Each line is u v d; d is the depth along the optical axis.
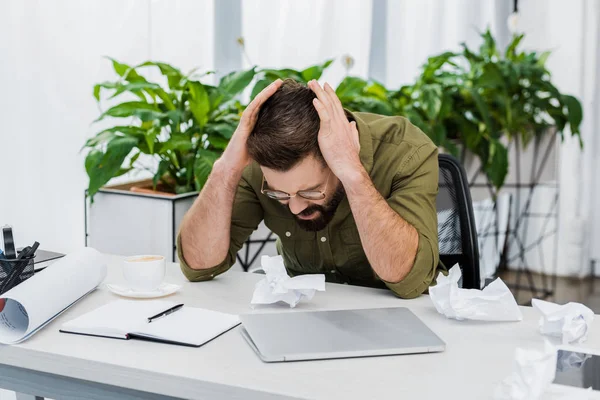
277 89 1.41
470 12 3.65
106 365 1.04
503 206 4.00
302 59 2.98
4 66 2.24
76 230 2.47
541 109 3.47
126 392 1.06
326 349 1.05
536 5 3.93
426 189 1.49
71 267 1.29
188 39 2.68
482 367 1.02
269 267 1.31
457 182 1.64
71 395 1.10
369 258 1.38
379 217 1.36
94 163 2.20
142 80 2.36
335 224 1.57
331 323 1.17
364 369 1.01
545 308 1.15
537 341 1.12
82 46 2.40
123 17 2.48
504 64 3.40
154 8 2.57
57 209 2.42
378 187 1.53
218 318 1.21
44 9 2.30
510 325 1.20
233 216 1.62
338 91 2.71
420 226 1.42
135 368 1.02
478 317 1.22
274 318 1.20
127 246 2.25
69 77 2.38
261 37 2.88
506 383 0.88
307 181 1.36
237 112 2.56
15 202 2.31
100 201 2.27
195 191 2.37
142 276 1.35
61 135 2.39
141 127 2.38
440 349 1.07
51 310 1.18
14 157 2.29
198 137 2.42
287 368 1.01
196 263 1.47
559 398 0.86
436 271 1.60
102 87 2.44
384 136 1.55
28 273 1.33
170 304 1.29
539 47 3.95
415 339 1.09
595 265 4.09
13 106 2.27
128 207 2.23
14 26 2.24
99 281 1.38
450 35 3.59
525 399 0.85
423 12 3.42
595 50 3.84
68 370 1.07
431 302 1.34
